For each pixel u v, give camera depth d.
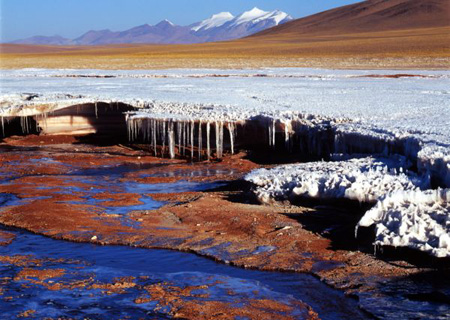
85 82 34.97
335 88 29.83
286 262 8.88
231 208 11.88
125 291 7.93
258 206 11.98
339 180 11.76
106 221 11.34
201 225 10.86
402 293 7.69
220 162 18.58
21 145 22.59
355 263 8.68
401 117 19.19
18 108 23.12
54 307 7.43
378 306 7.36
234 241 9.88
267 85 32.12
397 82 33.09
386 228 9.12
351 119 18.86
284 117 19.62
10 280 8.31
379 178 11.70
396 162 14.01
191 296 7.76
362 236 9.58
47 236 10.45
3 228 11.06
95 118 24.64
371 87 30.06
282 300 7.64
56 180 15.99
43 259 9.23
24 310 7.36
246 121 19.89
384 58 59.59
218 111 21.09
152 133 20.77
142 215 11.72
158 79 37.81
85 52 121.62
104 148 21.86
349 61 57.94
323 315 7.23
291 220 10.81
